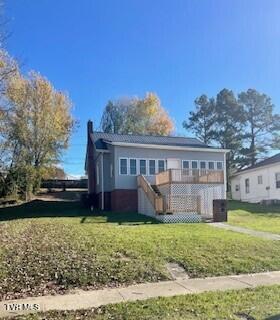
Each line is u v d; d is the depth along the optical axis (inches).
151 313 259.8
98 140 1248.8
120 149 1116.5
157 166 1142.3
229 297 296.8
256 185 1485.0
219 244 494.9
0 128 1337.4
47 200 1520.7
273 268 408.8
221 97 2081.7
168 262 412.2
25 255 421.1
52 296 309.7
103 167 1173.1
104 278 355.9
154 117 2220.7
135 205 1101.7
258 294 305.3
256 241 526.0
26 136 1462.8
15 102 1330.0
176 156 1164.5
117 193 1097.4
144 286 339.9
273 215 1000.9
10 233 601.0
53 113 1523.1
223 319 243.0
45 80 1494.8
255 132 2015.3
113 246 466.0
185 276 374.9
